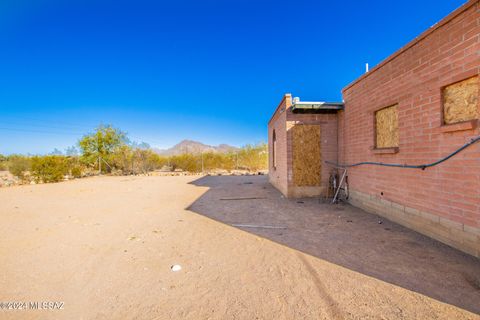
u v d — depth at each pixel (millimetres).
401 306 2428
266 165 25297
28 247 4172
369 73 6297
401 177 5191
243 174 21047
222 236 4730
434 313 2311
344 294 2660
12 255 3824
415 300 2525
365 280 2953
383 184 5859
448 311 2336
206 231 5062
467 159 3639
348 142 7684
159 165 26781
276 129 11289
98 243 4359
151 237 4684
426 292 2668
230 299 2604
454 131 3840
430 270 3168
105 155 23094
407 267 3270
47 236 4762
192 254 3848
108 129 23406
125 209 7301
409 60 4844
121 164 23344
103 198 9305
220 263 3512
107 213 6777
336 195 7922
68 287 2867
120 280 3029
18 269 3336
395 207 5426
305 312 2363
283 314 2340
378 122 6121
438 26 4094
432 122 4285
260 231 5031
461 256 3572
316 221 5727
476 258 3486
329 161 8609
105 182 15383
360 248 3988
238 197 9188
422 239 4336
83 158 22281
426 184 4477
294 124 8633
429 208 4418
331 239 4465
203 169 24516
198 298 2629
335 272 3176
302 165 8688
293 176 8727
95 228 5301
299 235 4738
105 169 23516
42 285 2912
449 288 2740
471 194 3588
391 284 2848
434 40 4211
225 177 18016
